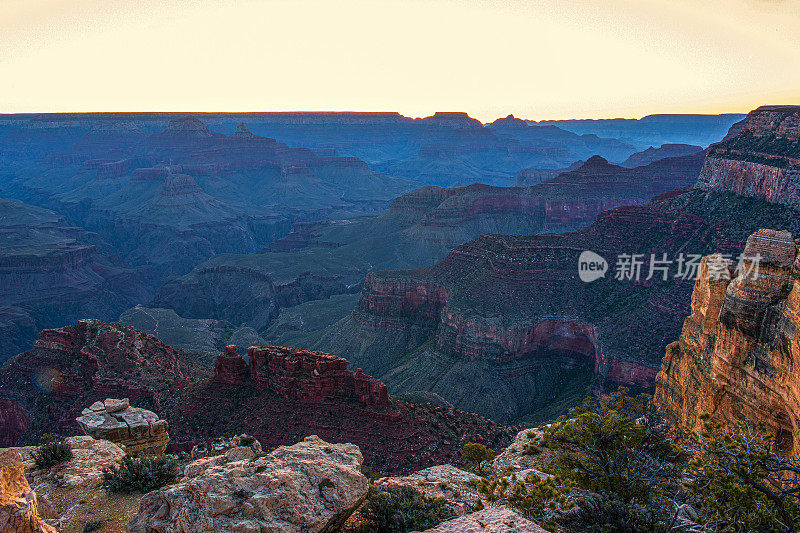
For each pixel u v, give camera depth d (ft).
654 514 74.49
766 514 70.79
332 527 63.62
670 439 101.35
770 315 115.96
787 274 119.14
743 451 79.56
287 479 63.36
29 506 62.64
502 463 120.47
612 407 127.44
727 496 74.90
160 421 132.77
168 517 58.29
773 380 110.11
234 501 59.26
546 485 78.43
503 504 79.30
